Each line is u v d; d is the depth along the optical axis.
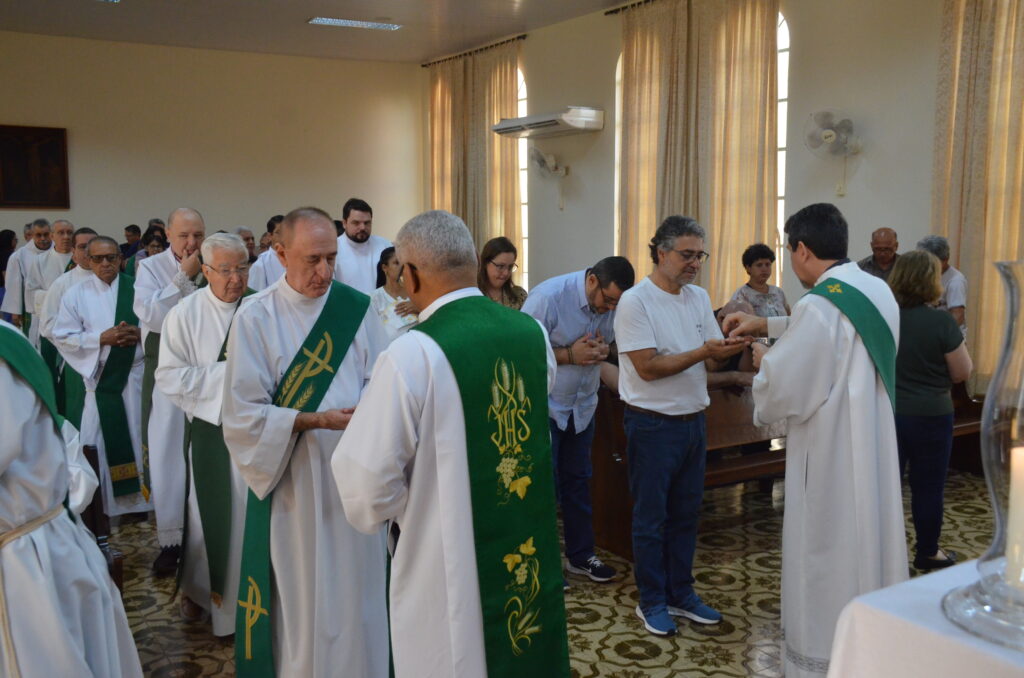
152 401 3.98
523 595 1.99
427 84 12.92
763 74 7.69
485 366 1.92
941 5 6.33
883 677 1.13
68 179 11.12
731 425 4.45
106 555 2.56
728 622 3.40
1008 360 1.12
